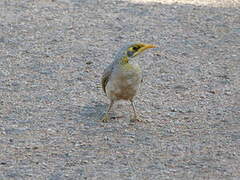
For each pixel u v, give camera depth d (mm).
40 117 13031
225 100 14016
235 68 16234
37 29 19672
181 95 14336
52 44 18203
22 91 14570
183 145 11578
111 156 11102
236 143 11656
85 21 20500
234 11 21688
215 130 12312
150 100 14039
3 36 18938
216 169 10523
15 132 12227
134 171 10461
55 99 14070
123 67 12039
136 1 23047
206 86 14922
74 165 10727
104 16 21062
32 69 16109
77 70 16078
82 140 11844
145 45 12172
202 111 13359
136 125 12609
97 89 14766
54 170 10523
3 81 15219
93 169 10547
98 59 16922
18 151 11344
